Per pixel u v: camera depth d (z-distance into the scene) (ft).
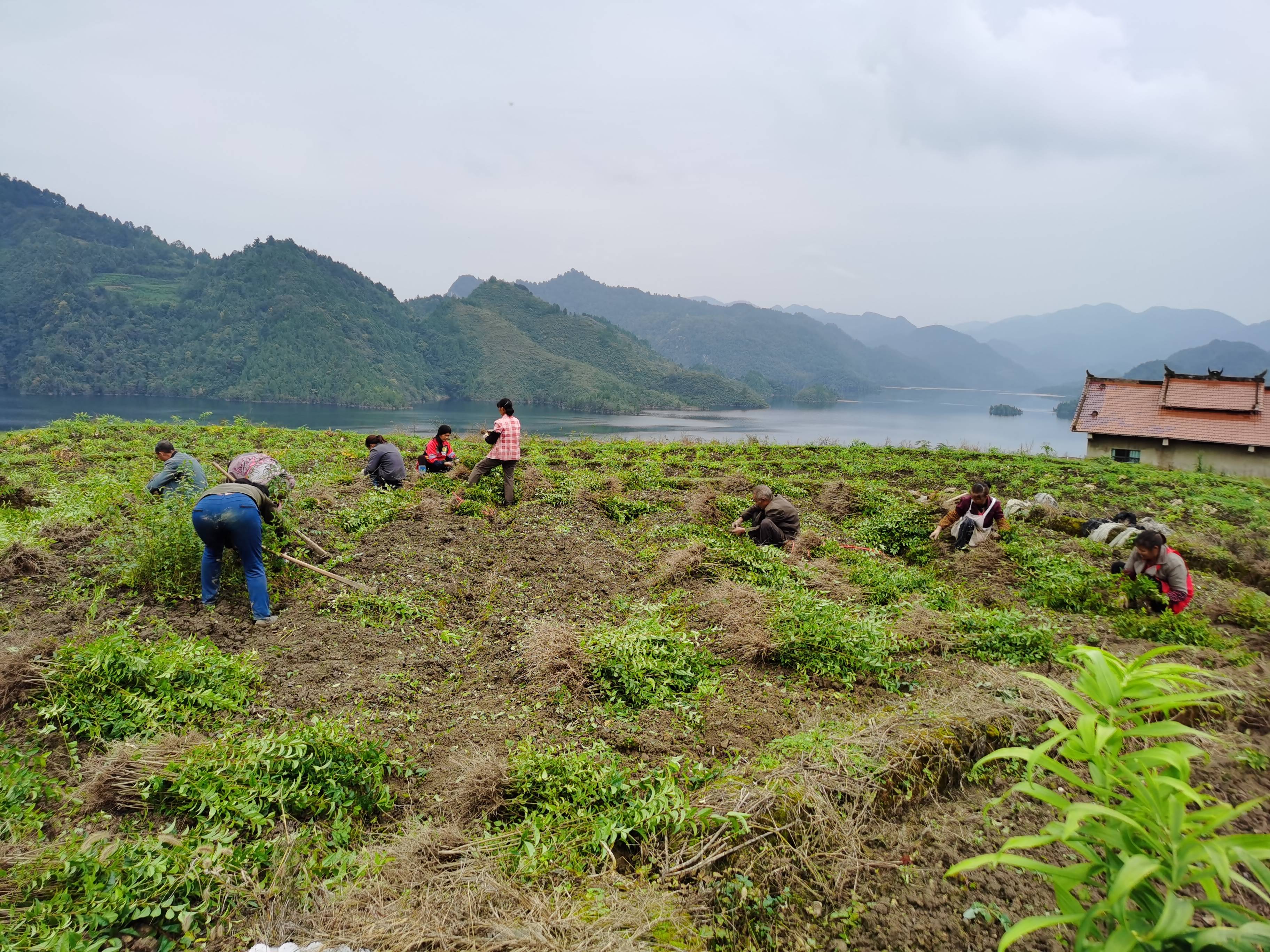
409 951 9.69
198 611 20.53
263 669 17.37
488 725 15.90
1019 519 37.93
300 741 13.37
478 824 12.64
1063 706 15.74
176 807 12.33
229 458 48.52
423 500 33.81
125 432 59.93
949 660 20.13
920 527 33.81
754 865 11.35
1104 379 103.86
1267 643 21.42
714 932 10.31
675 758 14.70
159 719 14.66
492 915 10.30
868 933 10.46
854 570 28.14
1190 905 6.13
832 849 11.84
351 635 19.63
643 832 12.02
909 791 13.12
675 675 18.20
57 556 23.16
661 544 29.86
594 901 10.52
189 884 10.49
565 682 17.49
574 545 28.89
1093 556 31.17
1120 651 19.75
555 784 13.20
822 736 14.48
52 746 13.80
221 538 20.15
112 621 18.43
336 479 40.06
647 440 82.07
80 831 11.53
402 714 16.08
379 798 13.30
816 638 19.34
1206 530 42.88
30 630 18.25
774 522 31.32
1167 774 7.63
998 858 7.10
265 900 10.66
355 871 11.36
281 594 22.40
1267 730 15.47
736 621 20.93
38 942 9.30
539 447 66.80
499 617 22.24
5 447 50.65
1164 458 93.35
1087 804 6.62
